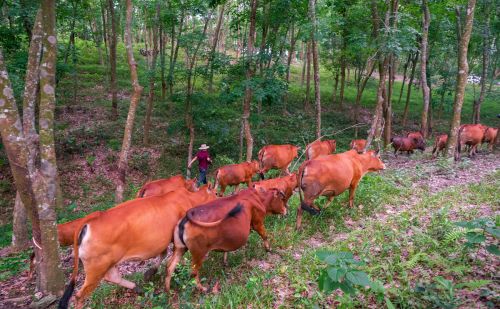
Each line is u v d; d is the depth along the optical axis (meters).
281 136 19.34
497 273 4.78
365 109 27.30
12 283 6.91
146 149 16.44
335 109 26.42
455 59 25.17
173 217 5.65
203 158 12.23
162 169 15.31
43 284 5.95
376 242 6.29
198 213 5.36
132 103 10.43
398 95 34.03
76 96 21.12
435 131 24.08
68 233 6.59
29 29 13.43
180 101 16.48
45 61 5.48
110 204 11.65
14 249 8.95
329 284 3.71
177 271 6.12
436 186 9.64
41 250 5.94
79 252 4.89
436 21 19.58
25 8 12.51
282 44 17.75
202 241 5.30
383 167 9.03
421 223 6.85
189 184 8.45
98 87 23.38
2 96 5.31
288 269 5.77
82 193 13.38
